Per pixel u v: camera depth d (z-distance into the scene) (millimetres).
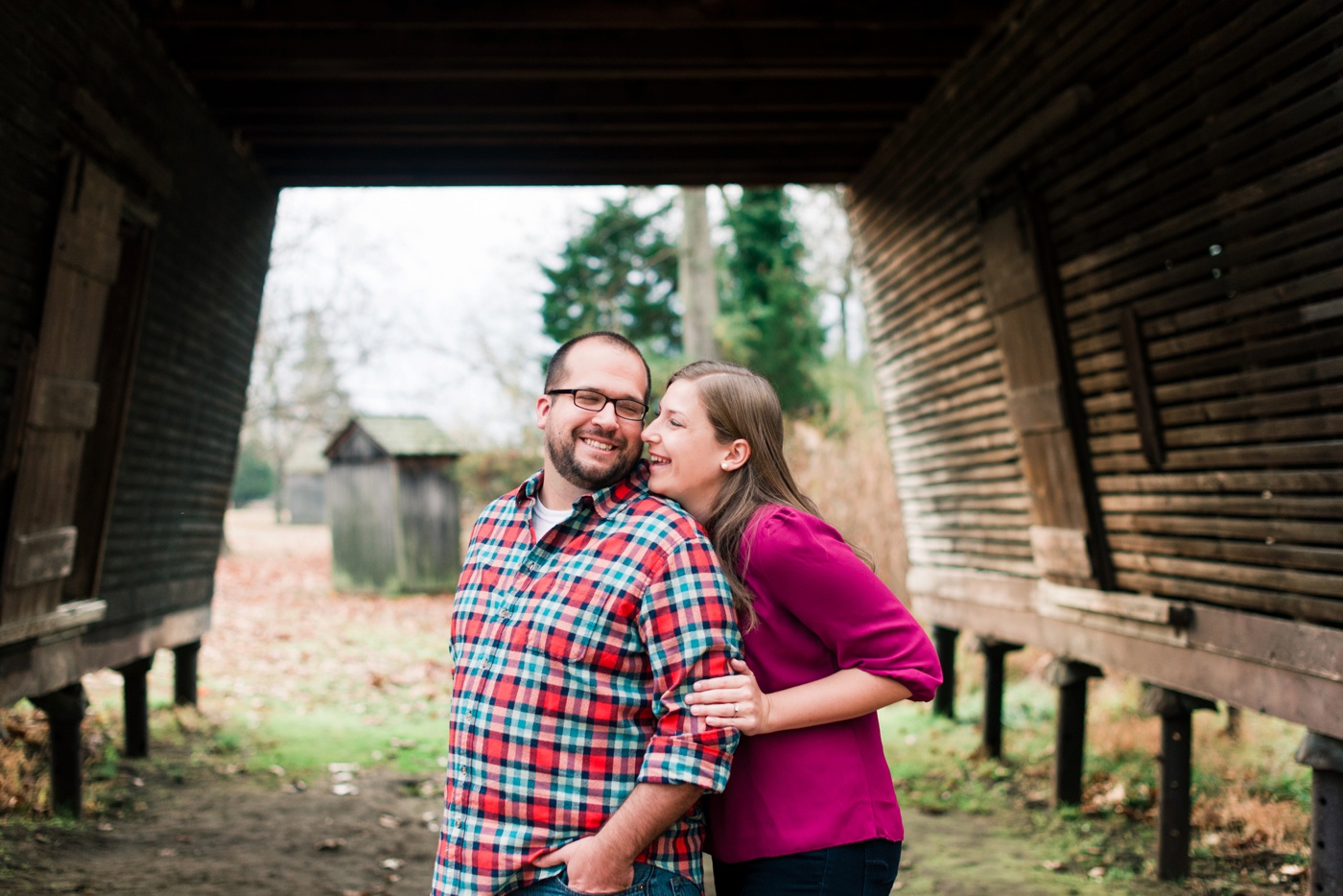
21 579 4066
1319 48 3100
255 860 4453
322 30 5281
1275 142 3352
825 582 1949
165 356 5633
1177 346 4035
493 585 2049
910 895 4199
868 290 7484
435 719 7562
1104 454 4699
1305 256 3283
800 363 15805
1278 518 3621
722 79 5973
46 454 4203
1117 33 4059
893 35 5441
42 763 5406
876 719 2082
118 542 5402
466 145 6773
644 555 1928
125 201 4699
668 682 1859
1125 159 4145
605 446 2008
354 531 15102
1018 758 6340
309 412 31812
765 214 16266
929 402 6762
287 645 10445
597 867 1808
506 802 1870
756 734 1884
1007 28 4996
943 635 7488
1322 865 3416
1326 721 3365
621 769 1894
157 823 4938
